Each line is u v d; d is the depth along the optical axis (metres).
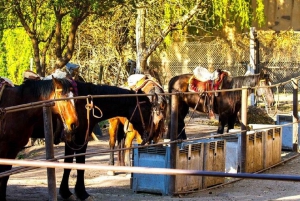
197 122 20.84
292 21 31.72
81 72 23.25
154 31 22.59
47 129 7.35
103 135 18.16
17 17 16.16
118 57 23.64
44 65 17.47
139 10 20.41
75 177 11.70
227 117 15.61
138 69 20.39
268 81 16.12
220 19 24.64
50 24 17.23
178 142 9.80
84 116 9.33
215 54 27.44
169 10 20.84
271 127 12.95
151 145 9.10
